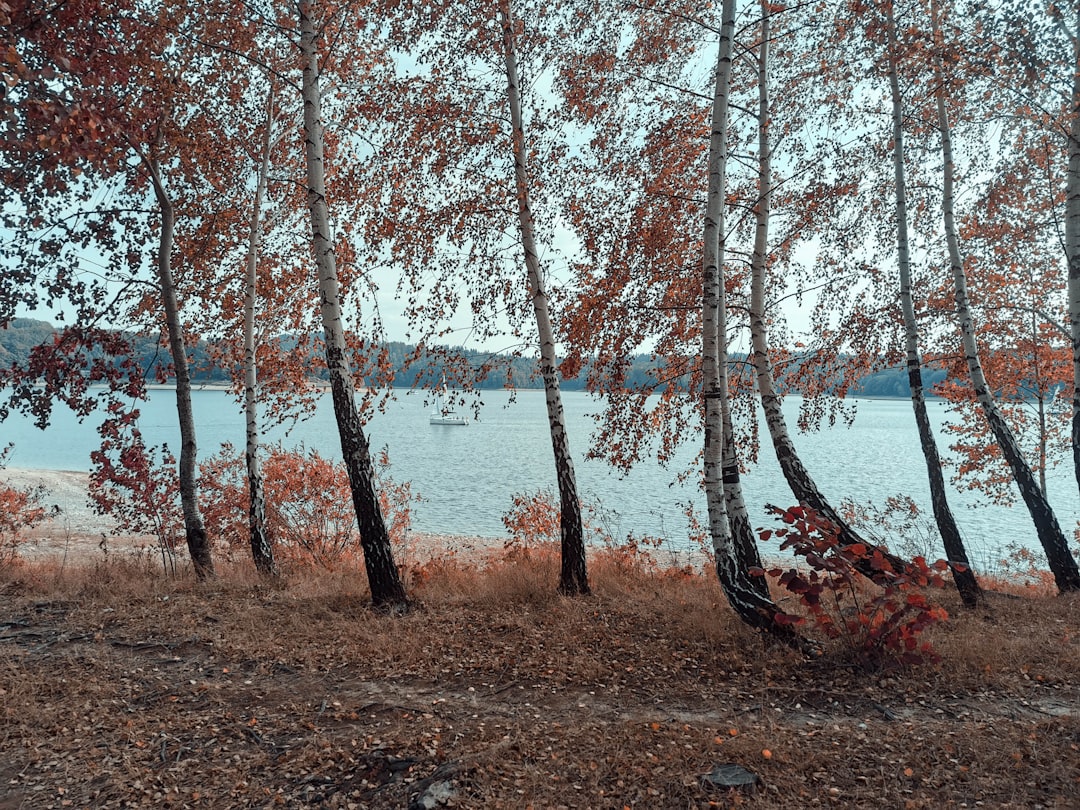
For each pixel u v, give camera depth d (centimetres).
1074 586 975
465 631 713
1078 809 370
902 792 396
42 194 773
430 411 15225
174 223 1044
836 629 632
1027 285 1484
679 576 1059
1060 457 1800
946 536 915
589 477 4219
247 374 1053
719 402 721
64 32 671
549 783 411
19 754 461
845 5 868
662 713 516
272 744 473
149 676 594
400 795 401
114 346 969
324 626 723
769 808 379
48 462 5338
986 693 545
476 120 908
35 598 840
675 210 923
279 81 1034
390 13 841
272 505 1281
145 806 404
